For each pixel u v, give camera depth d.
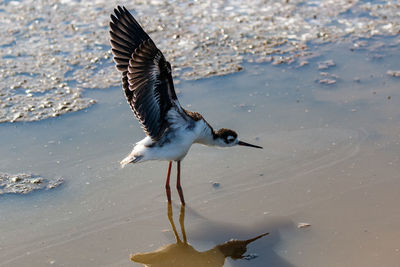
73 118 9.80
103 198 8.04
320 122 9.44
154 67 6.80
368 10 13.16
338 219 7.41
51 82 10.81
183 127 7.57
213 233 7.39
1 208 7.79
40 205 7.86
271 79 10.76
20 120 9.74
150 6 13.67
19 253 7.01
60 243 7.20
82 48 11.88
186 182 8.36
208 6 13.62
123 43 7.22
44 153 8.92
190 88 10.52
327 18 12.90
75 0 13.95
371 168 8.35
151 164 8.88
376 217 7.40
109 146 9.10
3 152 8.93
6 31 12.55
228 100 10.13
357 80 10.59
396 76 10.65
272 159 8.70
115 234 7.40
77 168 8.62
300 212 7.61
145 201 8.02
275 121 9.52
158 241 7.30
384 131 9.12
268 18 12.98
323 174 8.31
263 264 6.78
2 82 10.77
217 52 11.72
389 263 6.58
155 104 7.11
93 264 6.87
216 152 9.05
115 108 10.09
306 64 11.20
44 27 12.71
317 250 6.91
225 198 7.99
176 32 12.45
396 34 12.12
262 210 7.71
